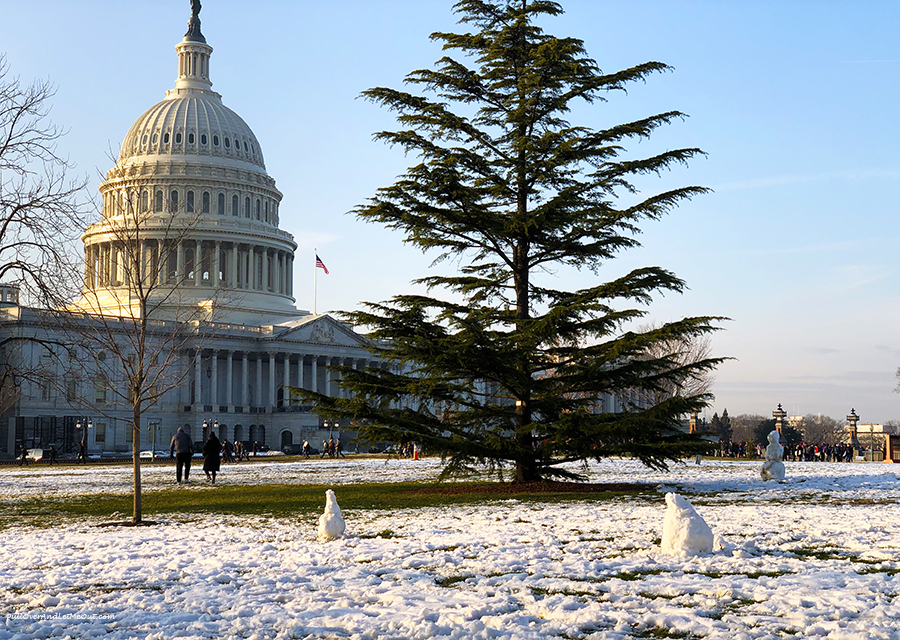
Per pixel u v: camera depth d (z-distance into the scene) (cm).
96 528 2527
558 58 3375
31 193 3425
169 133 16250
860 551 1703
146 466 7694
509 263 3531
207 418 13800
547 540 1911
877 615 1170
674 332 3042
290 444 14225
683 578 1452
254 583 1520
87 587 1524
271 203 17212
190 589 1475
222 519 2648
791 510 2469
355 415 3334
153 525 2569
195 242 15388
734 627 1134
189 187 15850
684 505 1723
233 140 16712
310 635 1152
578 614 1222
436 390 3334
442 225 3462
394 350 3338
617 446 3259
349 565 1681
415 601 1330
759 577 1438
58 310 3566
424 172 3341
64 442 11075
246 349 14575
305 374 15738
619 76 3400
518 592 1390
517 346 3275
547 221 3334
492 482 3844
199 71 17488
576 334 3409
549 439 3344
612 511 2495
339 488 3900
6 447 11681
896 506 2588
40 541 2206
